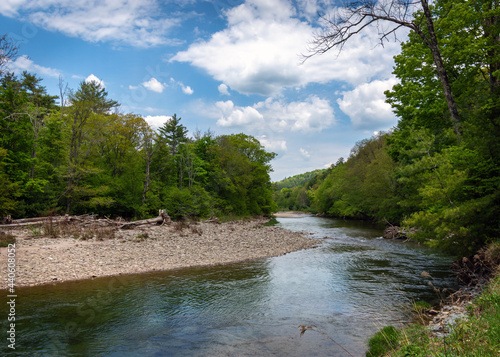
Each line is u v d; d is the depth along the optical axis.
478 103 11.84
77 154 27.95
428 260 17.47
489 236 10.88
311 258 18.06
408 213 33.06
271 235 27.97
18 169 25.83
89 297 10.18
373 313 9.06
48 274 12.39
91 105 28.83
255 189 54.97
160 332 7.70
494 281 7.13
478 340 4.03
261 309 9.50
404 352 4.55
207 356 6.41
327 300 10.39
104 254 15.91
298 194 125.81
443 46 17.31
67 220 23.25
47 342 6.88
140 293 10.85
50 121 28.42
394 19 11.60
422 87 19.47
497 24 16.64
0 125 25.28
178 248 18.94
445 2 18.12
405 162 24.02
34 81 40.78
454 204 11.87
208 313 9.12
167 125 54.41
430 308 9.18
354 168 51.28
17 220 22.00
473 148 11.70
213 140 48.75
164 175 40.34
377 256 18.72
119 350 6.66
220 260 16.97
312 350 6.67
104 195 30.39
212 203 42.03
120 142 31.94
